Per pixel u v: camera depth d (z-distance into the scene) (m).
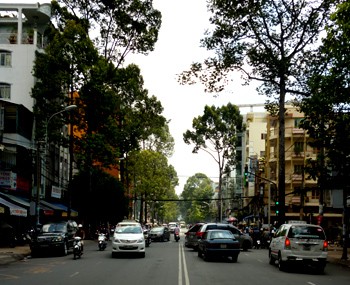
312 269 21.12
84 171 43.03
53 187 43.06
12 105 36.84
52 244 26.23
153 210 106.38
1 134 34.59
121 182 54.94
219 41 32.19
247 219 73.50
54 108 39.41
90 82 38.41
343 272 20.03
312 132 22.52
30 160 38.69
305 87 32.09
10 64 44.91
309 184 60.03
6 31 50.34
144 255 26.31
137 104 52.81
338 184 24.06
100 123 40.50
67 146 40.56
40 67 39.09
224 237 24.53
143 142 72.00
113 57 43.12
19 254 26.11
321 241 19.77
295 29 31.50
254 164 73.31
